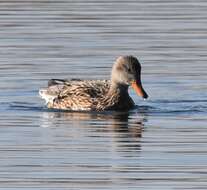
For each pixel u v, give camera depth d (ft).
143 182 52.60
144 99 73.46
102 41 89.56
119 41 89.40
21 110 70.54
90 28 94.27
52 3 105.60
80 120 67.77
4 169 55.01
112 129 64.69
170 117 68.28
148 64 82.23
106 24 95.76
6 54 84.79
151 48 87.30
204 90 75.36
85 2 106.32
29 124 66.18
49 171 54.65
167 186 51.88
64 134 63.21
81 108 71.51
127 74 71.36
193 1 107.14
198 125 65.46
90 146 60.13
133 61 71.61
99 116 69.26
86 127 65.36
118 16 99.14
